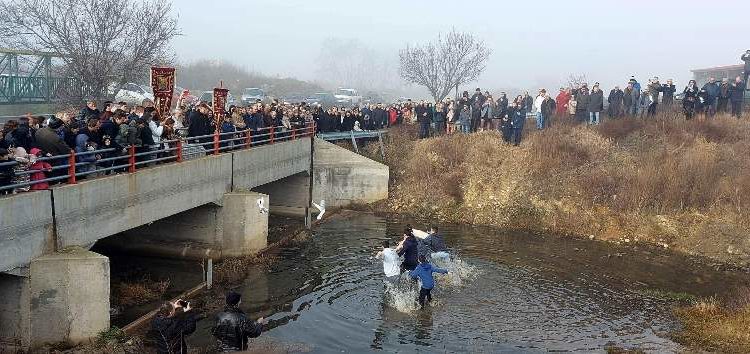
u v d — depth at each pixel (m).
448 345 13.84
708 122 29.72
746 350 13.84
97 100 25.70
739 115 31.33
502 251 22.31
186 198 18.44
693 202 25.31
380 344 13.84
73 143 14.81
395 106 35.41
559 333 14.71
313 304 16.31
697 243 23.36
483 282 18.38
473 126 32.28
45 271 12.76
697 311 16.36
